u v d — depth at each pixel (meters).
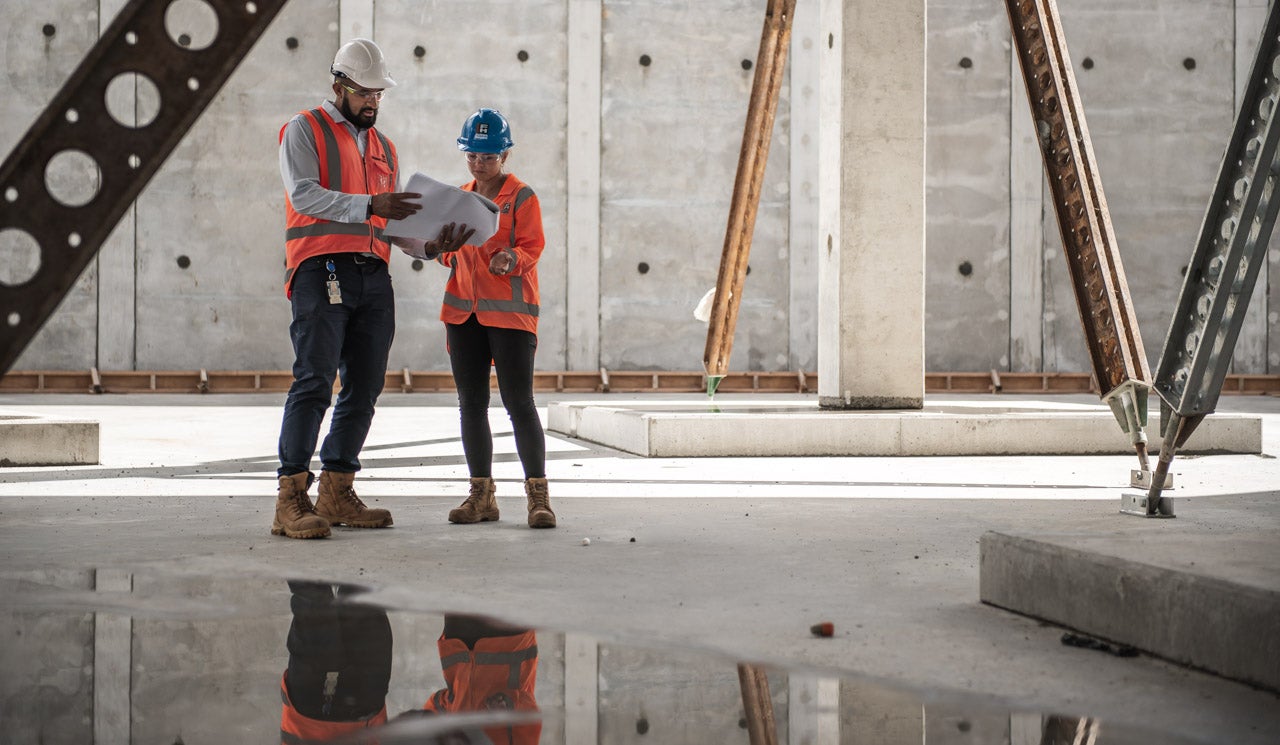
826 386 10.85
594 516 5.62
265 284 21.14
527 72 21.69
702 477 7.56
